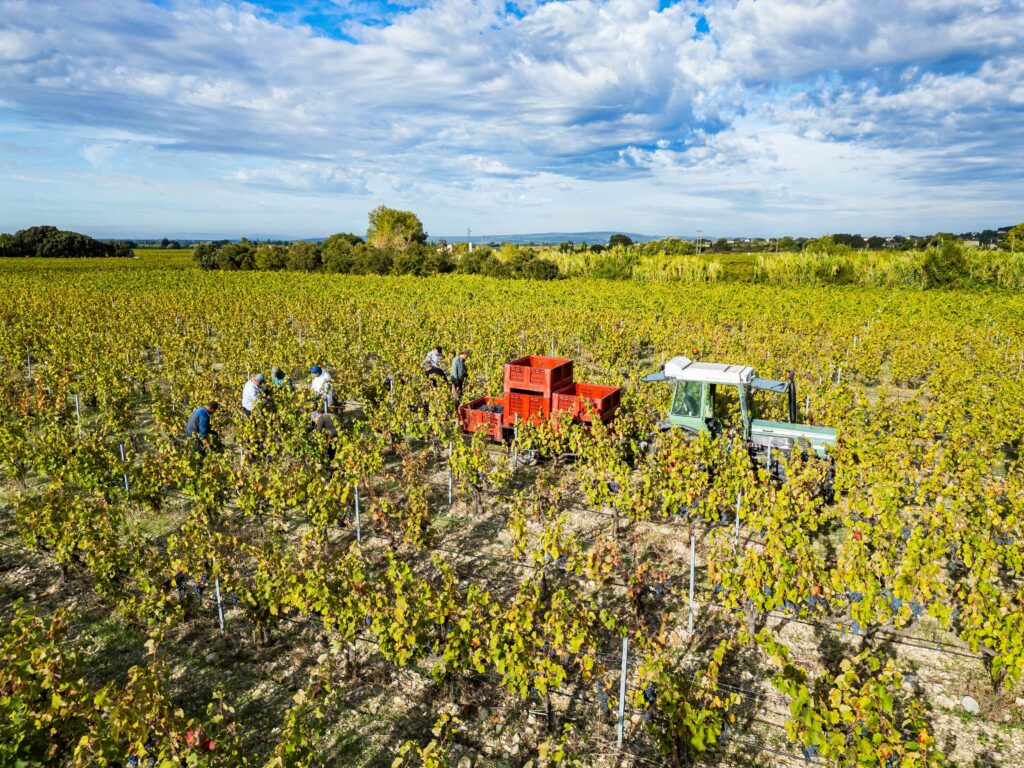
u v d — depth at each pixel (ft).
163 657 23.17
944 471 35.53
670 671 18.72
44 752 17.15
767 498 28.48
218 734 17.56
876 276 153.69
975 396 49.11
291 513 35.35
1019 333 76.84
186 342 71.87
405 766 18.10
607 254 207.00
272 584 22.80
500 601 26.25
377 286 159.33
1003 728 19.70
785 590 22.02
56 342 71.61
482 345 73.31
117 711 15.99
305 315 98.32
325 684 19.24
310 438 40.14
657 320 95.55
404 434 44.16
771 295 125.49
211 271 223.30
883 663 22.56
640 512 30.14
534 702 21.02
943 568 28.66
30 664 17.90
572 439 38.73
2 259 271.28
